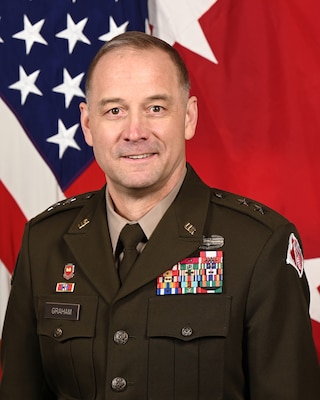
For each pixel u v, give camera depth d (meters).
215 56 2.60
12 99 2.56
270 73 2.56
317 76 2.53
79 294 1.57
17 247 2.56
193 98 1.64
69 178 2.58
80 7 2.59
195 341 1.47
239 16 2.60
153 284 1.53
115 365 1.49
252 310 1.50
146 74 1.50
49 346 1.57
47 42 2.58
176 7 2.64
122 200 1.61
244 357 1.52
